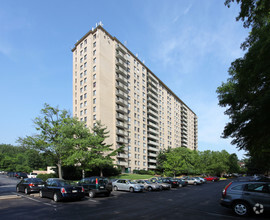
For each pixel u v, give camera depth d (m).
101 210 9.98
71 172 35.03
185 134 102.62
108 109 53.09
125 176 42.50
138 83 67.62
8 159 79.25
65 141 28.30
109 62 56.78
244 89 10.01
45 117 29.45
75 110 56.97
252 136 11.49
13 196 13.85
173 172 50.41
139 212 9.56
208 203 12.68
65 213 9.24
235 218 8.25
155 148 71.44
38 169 77.31
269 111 8.19
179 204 12.23
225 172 76.94
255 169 81.25
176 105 96.25
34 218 8.28
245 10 8.47
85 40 57.84
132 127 60.97
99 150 32.28
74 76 59.66
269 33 7.81
